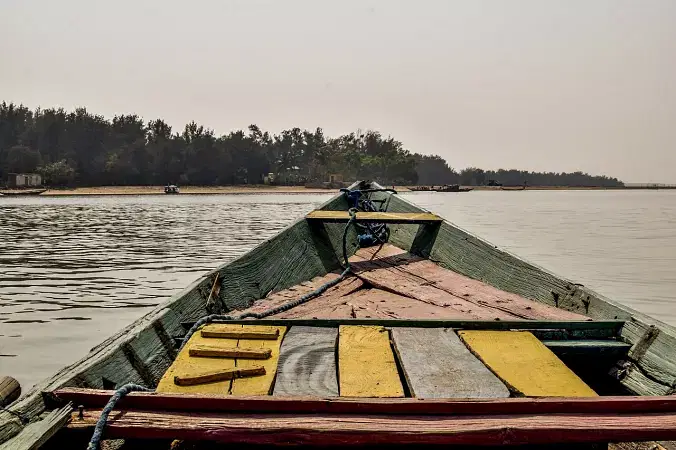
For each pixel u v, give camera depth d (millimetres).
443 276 5848
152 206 46062
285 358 2906
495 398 2285
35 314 8781
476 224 30797
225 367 2727
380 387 2506
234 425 2139
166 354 3338
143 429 2125
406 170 109625
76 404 2297
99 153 90812
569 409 2246
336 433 2105
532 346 3061
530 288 4996
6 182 76750
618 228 28016
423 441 2090
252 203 52656
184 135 93812
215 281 4410
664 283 12055
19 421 2070
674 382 2881
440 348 3021
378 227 8656
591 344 3334
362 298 5012
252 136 99688
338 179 97875
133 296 10164
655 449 3219
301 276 6035
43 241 19422
